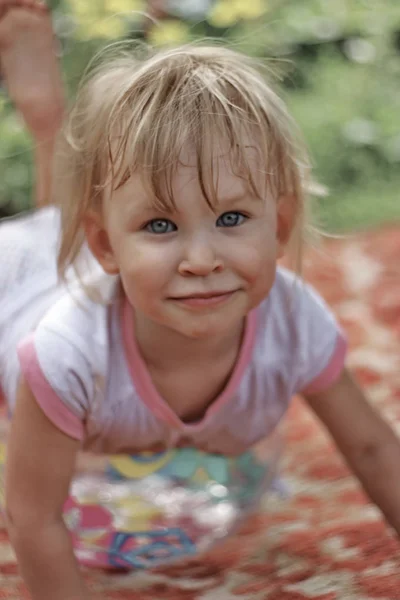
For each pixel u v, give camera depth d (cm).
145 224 113
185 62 120
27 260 170
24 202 337
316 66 437
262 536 153
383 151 390
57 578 129
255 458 157
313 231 135
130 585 142
